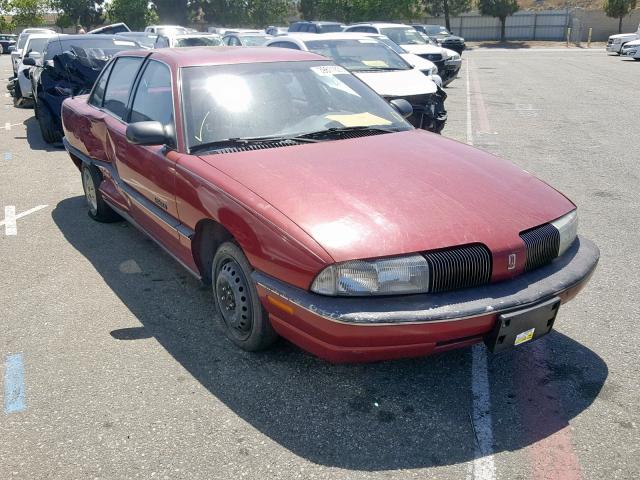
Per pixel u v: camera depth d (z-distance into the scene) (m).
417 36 16.48
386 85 8.43
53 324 3.92
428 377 3.31
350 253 2.78
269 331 3.35
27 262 4.95
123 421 2.97
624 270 4.71
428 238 2.87
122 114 4.88
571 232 3.35
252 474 2.62
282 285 2.99
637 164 8.02
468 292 2.88
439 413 3.01
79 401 3.12
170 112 4.06
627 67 23.81
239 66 4.31
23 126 11.41
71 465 2.68
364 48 9.88
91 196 5.90
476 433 2.87
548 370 3.38
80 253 5.14
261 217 3.07
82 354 3.56
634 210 6.13
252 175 3.37
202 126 3.89
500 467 2.65
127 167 4.58
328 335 2.81
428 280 2.81
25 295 4.34
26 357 3.53
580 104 13.52
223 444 2.80
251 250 3.13
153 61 4.64
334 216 2.97
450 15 50.56
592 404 3.07
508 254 2.94
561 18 49.97
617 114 12.08
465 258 2.87
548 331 3.10
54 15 63.75
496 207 3.15
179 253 4.03
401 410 3.04
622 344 3.64
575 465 2.65
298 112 4.11
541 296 2.94
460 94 15.59
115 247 5.27
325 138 3.93
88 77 9.12
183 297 4.30
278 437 2.85
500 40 51.25
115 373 3.37
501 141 9.55
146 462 2.69
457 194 3.21
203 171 3.54
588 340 3.70
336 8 42.41
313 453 2.74
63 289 4.44
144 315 4.04
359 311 2.73
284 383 3.27
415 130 4.33
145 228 4.62
